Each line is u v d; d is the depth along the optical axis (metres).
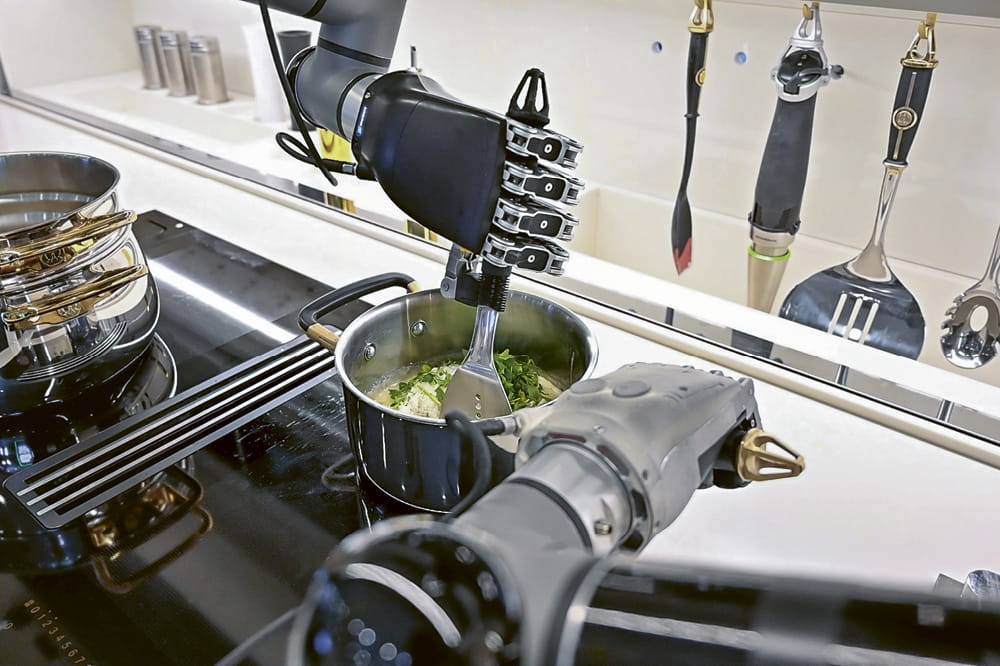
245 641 0.48
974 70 0.68
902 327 0.74
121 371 0.73
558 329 0.59
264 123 1.33
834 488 0.58
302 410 0.69
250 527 0.57
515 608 0.22
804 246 0.83
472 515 0.26
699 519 0.56
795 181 0.74
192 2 1.49
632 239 0.97
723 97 0.82
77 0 1.58
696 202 0.89
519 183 0.45
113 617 0.50
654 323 0.78
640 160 0.92
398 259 0.94
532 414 0.36
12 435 0.66
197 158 1.23
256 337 0.80
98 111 1.45
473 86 1.03
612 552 0.29
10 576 0.53
